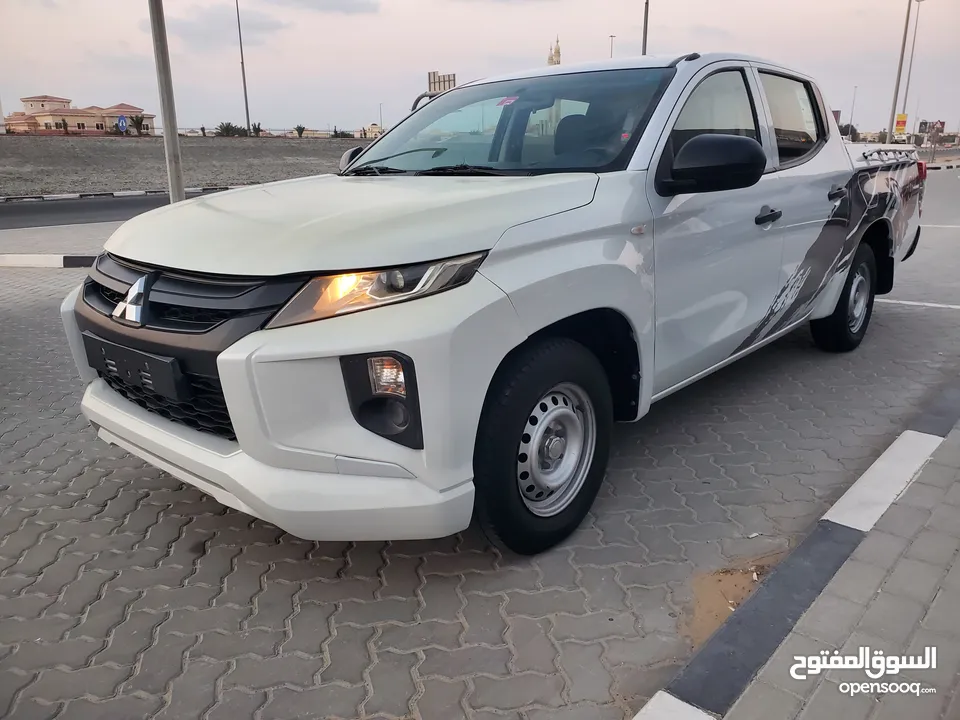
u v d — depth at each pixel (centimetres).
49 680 222
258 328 218
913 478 314
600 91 331
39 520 315
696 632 237
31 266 991
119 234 284
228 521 314
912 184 538
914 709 193
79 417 430
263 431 220
